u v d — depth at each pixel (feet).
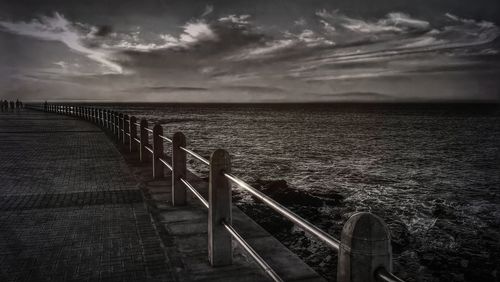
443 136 183.32
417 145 132.98
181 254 13.11
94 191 22.33
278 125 247.91
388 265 5.70
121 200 20.26
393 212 41.73
